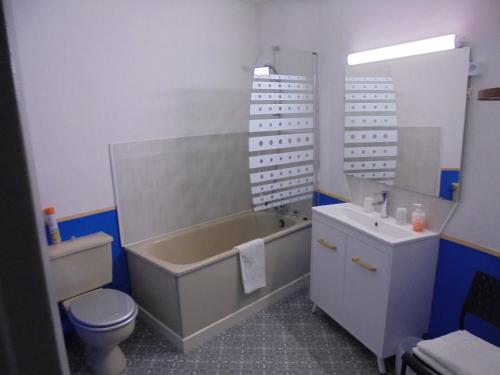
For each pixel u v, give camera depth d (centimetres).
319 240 247
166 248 288
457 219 198
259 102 270
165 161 288
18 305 29
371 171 252
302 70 301
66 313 227
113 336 201
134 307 216
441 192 203
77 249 225
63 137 234
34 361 31
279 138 284
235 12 320
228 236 333
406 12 214
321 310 279
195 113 303
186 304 232
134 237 277
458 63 185
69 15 227
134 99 264
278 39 319
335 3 264
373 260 204
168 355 232
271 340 245
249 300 272
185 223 309
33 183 28
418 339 207
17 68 26
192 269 230
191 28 290
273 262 286
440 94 196
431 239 204
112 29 246
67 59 229
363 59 244
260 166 279
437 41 193
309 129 298
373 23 237
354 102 259
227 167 333
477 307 174
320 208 256
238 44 327
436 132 201
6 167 27
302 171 302
